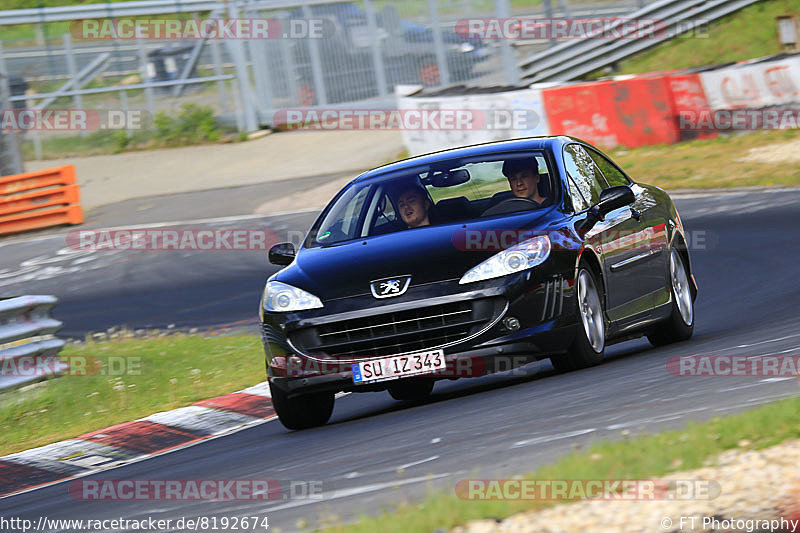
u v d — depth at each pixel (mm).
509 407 22391
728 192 61094
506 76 95500
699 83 73938
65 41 108875
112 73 109375
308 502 16750
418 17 99375
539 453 16734
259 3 108062
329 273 25438
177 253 67938
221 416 31312
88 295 59938
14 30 108250
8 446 30906
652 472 13320
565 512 12352
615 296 27438
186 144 108438
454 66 97688
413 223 27094
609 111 75688
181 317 51031
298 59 106750
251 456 23547
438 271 24469
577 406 20766
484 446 18359
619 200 27266
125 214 84125
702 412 17672
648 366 24875
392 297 24312
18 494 25172
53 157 108375
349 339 24469
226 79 109500
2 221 81875
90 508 20734
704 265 46812
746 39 95250
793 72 71562
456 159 28562
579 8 98938
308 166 93312
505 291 24172
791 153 66062
